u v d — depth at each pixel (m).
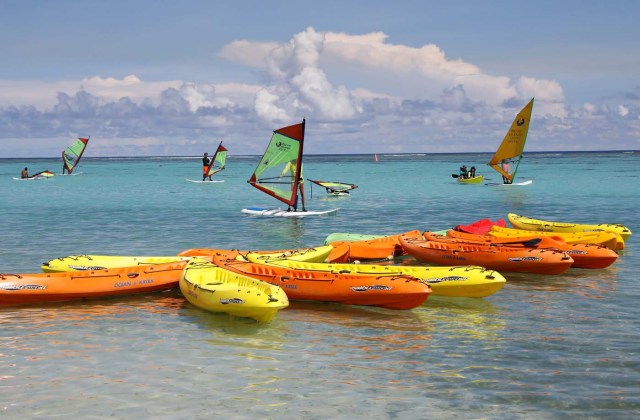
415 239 19.48
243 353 10.66
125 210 35.59
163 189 55.72
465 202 39.88
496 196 44.59
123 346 11.03
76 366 10.00
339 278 13.88
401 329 12.13
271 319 12.37
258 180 33.06
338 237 21.33
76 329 12.07
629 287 15.69
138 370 9.83
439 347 11.00
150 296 14.81
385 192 49.56
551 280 16.67
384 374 9.70
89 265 15.98
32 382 9.32
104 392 8.95
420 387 9.18
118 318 12.89
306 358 10.42
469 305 14.01
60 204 39.62
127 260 16.41
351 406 8.52
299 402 8.65
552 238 20.41
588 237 20.53
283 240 23.75
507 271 17.70
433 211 34.34
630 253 20.58
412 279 13.25
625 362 10.15
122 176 86.44
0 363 10.13
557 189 50.94
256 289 12.59
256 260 16.45
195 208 36.91
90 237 24.36
